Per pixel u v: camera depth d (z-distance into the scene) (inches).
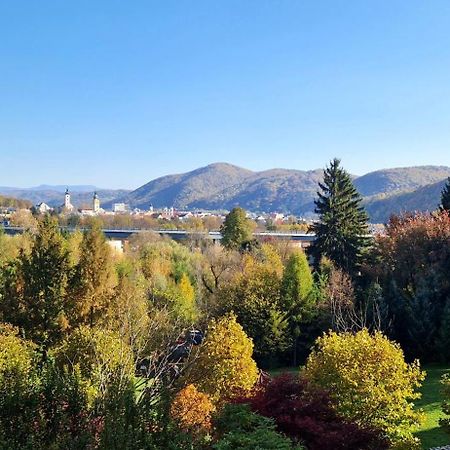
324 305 1483.8
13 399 374.3
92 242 1052.5
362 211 2014.0
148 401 388.8
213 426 538.3
